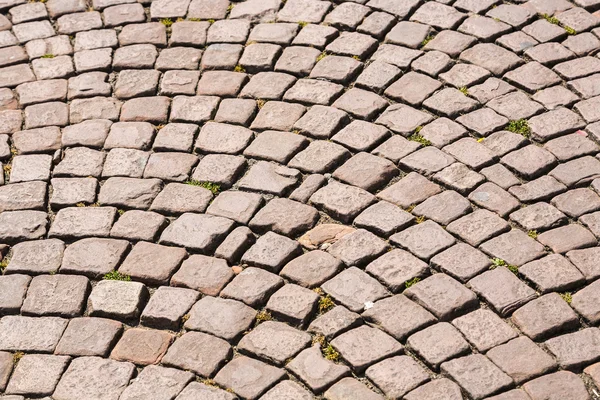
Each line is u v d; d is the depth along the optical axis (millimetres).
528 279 5336
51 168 6359
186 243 5734
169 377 4953
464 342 5008
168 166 6305
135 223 5902
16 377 5016
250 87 6898
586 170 6027
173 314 5297
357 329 5125
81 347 5152
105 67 7199
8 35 7613
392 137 6395
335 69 6953
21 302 5418
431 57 7016
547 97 6609
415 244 5602
